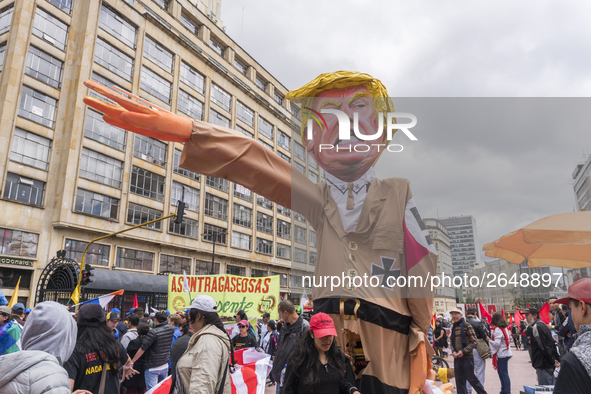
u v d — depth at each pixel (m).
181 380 2.78
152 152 28.64
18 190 21.34
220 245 33.38
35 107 22.56
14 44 21.89
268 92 43.84
